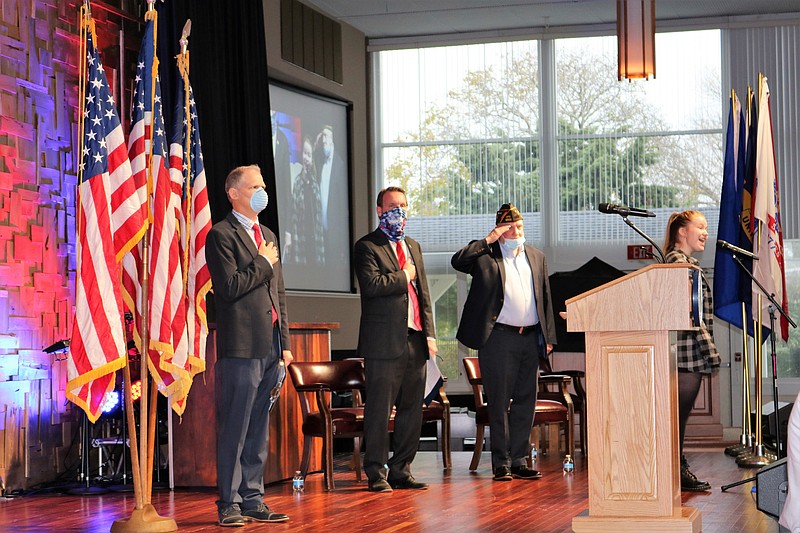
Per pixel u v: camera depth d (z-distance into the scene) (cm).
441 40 1151
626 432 399
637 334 400
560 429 918
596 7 1057
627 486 397
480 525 459
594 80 1133
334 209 1088
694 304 420
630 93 1126
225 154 840
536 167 1141
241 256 468
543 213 1135
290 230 1020
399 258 591
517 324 614
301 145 1041
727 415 1059
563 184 1134
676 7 1055
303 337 689
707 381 913
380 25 1117
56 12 675
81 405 464
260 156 898
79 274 463
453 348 1145
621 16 807
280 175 1010
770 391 1062
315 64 1052
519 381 634
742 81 1092
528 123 1145
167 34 761
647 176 1119
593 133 1131
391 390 587
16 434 620
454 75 1161
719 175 1104
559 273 1020
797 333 1065
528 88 1146
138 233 471
